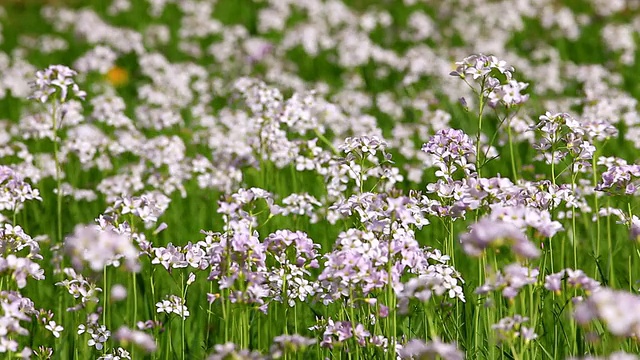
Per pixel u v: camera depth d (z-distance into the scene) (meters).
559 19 24.75
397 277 6.96
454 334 7.82
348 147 8.58
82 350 8.23
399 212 7.12
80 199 12.88
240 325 7.20
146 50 24.86
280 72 19.89
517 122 13.36
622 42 21.58
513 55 20.86
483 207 7.30
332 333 7.09
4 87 18.97
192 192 13.18
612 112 14.04
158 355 8.08
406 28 26.72
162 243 11.20
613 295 5.11
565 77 19.97
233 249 7.03
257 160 12.60
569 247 10.15
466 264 10.28
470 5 28.44
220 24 26.34
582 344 7.45
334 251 7.16
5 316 6.61
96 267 6.06
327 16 27.34
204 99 17.23
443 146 8.20
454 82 18.61
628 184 8.18
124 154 14.88
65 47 24.80
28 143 15.94
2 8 30.95
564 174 12.59
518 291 6.53
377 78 20.75
